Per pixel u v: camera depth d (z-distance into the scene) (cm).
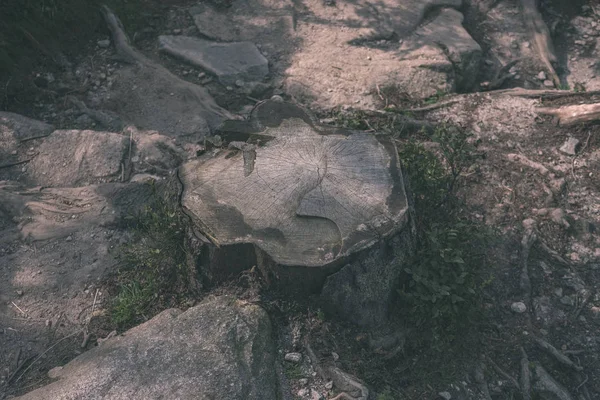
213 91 216
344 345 144
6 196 177
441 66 222
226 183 148
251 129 158
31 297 159
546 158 193
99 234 170
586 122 198
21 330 153
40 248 168
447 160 173
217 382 134
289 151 153
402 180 148
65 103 207
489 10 259
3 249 168
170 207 155
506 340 156
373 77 219
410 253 147
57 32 224
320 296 143
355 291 142
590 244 174
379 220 141
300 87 216
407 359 147
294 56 229
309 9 247
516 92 212
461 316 151
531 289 164
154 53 228
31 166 186
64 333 153
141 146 191
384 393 139
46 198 178
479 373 149
